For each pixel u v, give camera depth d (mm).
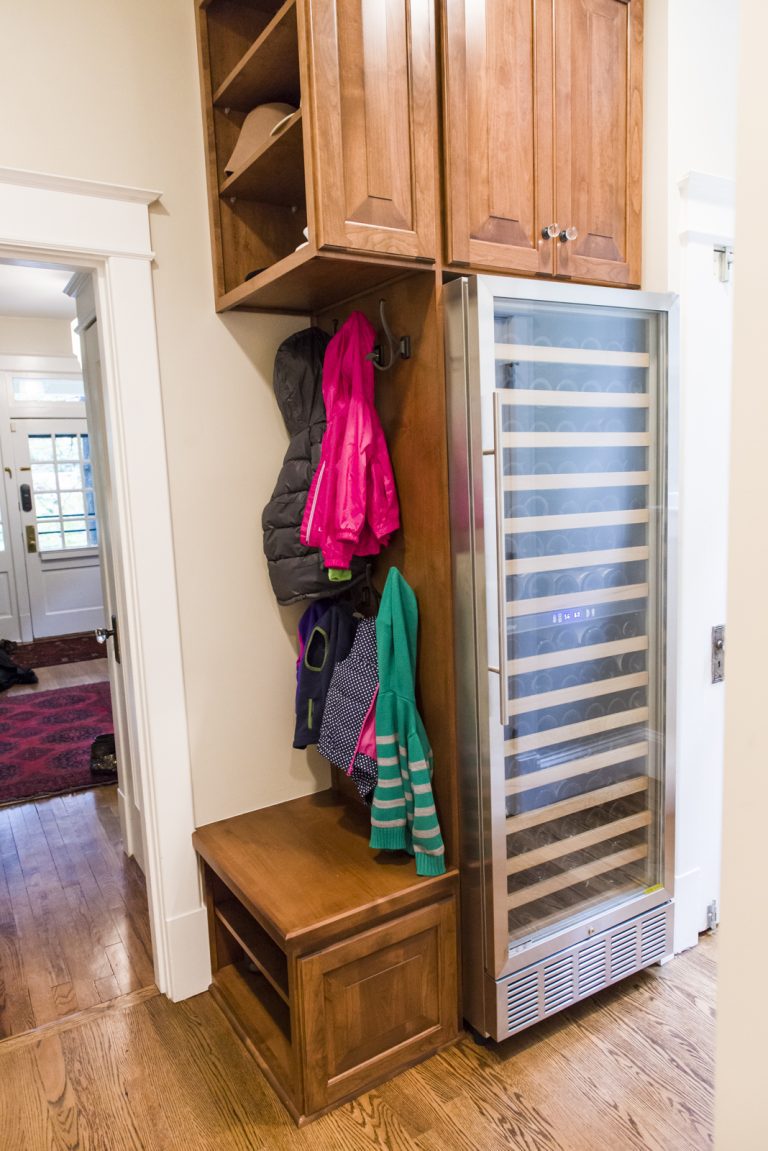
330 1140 1628
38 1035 1967
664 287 2004
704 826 2268
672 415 2014
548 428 1867
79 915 2543
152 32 1881
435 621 1838
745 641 685
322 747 1957
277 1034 1879
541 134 1805
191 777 2076
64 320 6457
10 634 6562
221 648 2100
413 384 1820
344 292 1911
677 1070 1801
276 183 1909
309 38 1453
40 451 6566
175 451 1990
